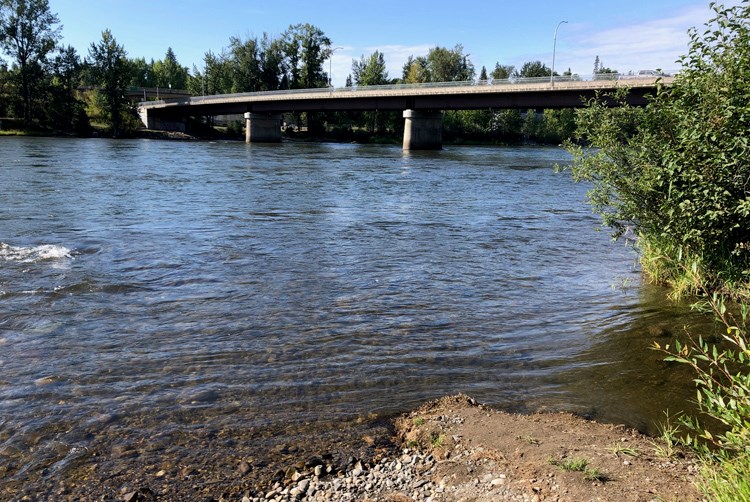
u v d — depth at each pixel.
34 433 4.54
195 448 4.41
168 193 20.23
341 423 4.87
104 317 7.27
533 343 6.77
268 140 83.94
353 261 10.70
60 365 5.80
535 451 4.26
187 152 49.50
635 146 9.20
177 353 6.19
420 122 67.94
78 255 10.47
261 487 3.93
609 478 3.79
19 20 78.44
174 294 8.34
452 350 6.50
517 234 13.93
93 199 17.94
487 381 5.74
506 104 57.59
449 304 8.20
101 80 82.38
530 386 5.64
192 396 5.23
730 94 7.70
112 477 4.01
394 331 7.06
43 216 14.45
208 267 9.94
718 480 3.34
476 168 37.91
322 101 74.50
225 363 5.98
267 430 4.71
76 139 70.62
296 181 26.19
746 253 8.33
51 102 81.50
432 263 10.71
